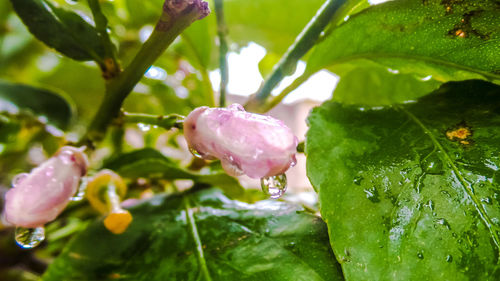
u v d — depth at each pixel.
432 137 0.07
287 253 0.08
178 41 0.14
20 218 0.07
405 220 0.07
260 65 0.16
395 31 0.08
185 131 0.07
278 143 0.06
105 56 0.09
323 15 0.09
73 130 0.14
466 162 0.07
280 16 0.15
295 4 0.14
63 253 0.09
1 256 0.12
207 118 0.07
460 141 0.07
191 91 0.14
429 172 0.07
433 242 0.06
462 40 0.08
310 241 0.08
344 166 0.07
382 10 0.08
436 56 0.08
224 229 0.08
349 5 0.09
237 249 0.08
